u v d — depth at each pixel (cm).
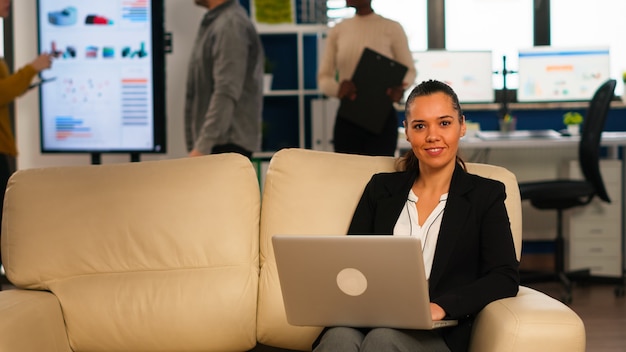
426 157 245
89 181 273
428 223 249
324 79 496
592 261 554
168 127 551
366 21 484
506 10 624
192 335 258
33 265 264
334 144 479
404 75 464
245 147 439
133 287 261
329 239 213
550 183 510
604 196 514
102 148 453
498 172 264
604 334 421
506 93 574
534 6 621
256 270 266
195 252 264
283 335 259
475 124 583
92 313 259
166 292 259
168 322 257
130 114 451
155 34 446
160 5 445
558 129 625
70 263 265
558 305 220
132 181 272
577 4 619
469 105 595
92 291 261
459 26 628
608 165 549
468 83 591
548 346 209
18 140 545
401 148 557
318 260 217
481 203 246
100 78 449
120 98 450
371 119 465
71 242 266
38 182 274
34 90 541
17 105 543
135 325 258
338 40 491
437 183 251
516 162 607
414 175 257
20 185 274
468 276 245
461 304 225
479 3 625
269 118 625
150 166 276
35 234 267
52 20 448
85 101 451
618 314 464
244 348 262
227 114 427
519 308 217
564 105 593
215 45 429
